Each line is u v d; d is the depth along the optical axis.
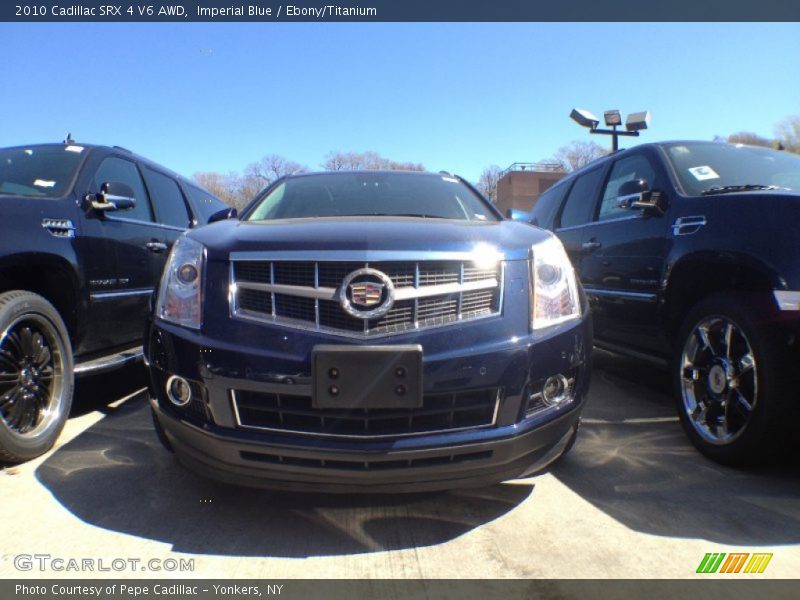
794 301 2.25
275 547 1.97
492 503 2.29
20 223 2.77
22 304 2.62
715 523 2.11
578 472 2.57
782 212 2.43
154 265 4.12
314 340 1.94
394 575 1.81
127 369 4.54
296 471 1.93
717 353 2.70
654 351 3.42
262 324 2.00
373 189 3.38
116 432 3.07
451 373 1.93
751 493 2.35
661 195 3.28
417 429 1.94
